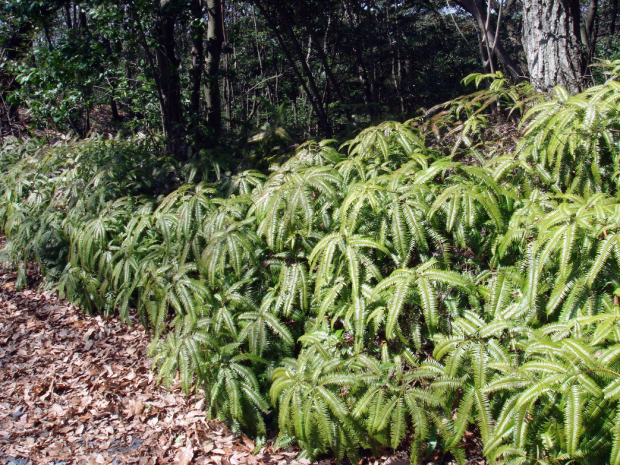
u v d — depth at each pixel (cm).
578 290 175
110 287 348
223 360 228
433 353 188
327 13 865
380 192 221
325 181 236
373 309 208
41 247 414
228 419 243
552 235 178
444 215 217
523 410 157
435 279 195
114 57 553
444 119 308
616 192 208
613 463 135
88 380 304
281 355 236
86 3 512
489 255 220
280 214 247
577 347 154
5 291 439
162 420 264
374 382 191
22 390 297
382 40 1047
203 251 253
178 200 335
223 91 1215
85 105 658
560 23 328
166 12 536
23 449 246
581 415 144
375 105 512
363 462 213
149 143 607
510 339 186
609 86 215
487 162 239
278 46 1115
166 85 575
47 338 356
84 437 255
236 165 463
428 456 203
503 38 856
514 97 276
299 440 213
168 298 257
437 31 1139
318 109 631
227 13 1215
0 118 894
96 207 397
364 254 222
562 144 210
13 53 725
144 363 319
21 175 521
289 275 236
